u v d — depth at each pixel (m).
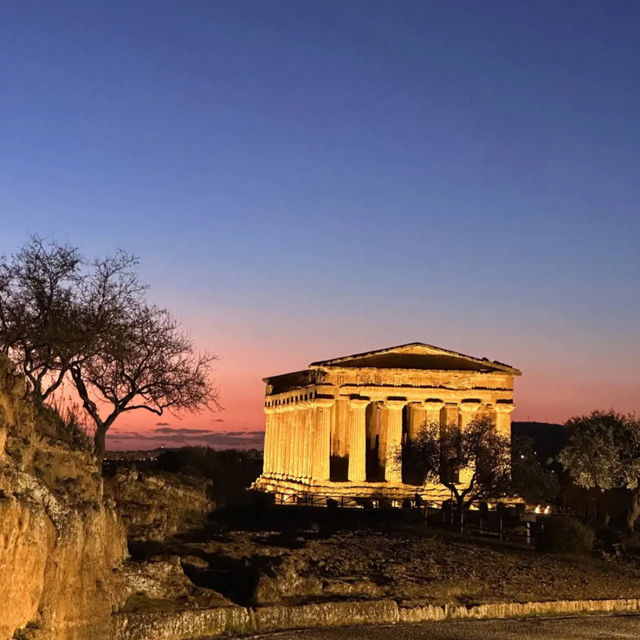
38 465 21.42
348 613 33.69
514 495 79.12
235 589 33.47
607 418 83.62
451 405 88.19
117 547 27.06
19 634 18.36
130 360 47.94
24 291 42.44
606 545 56.84
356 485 83.50
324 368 85.56
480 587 40.78
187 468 62.44
